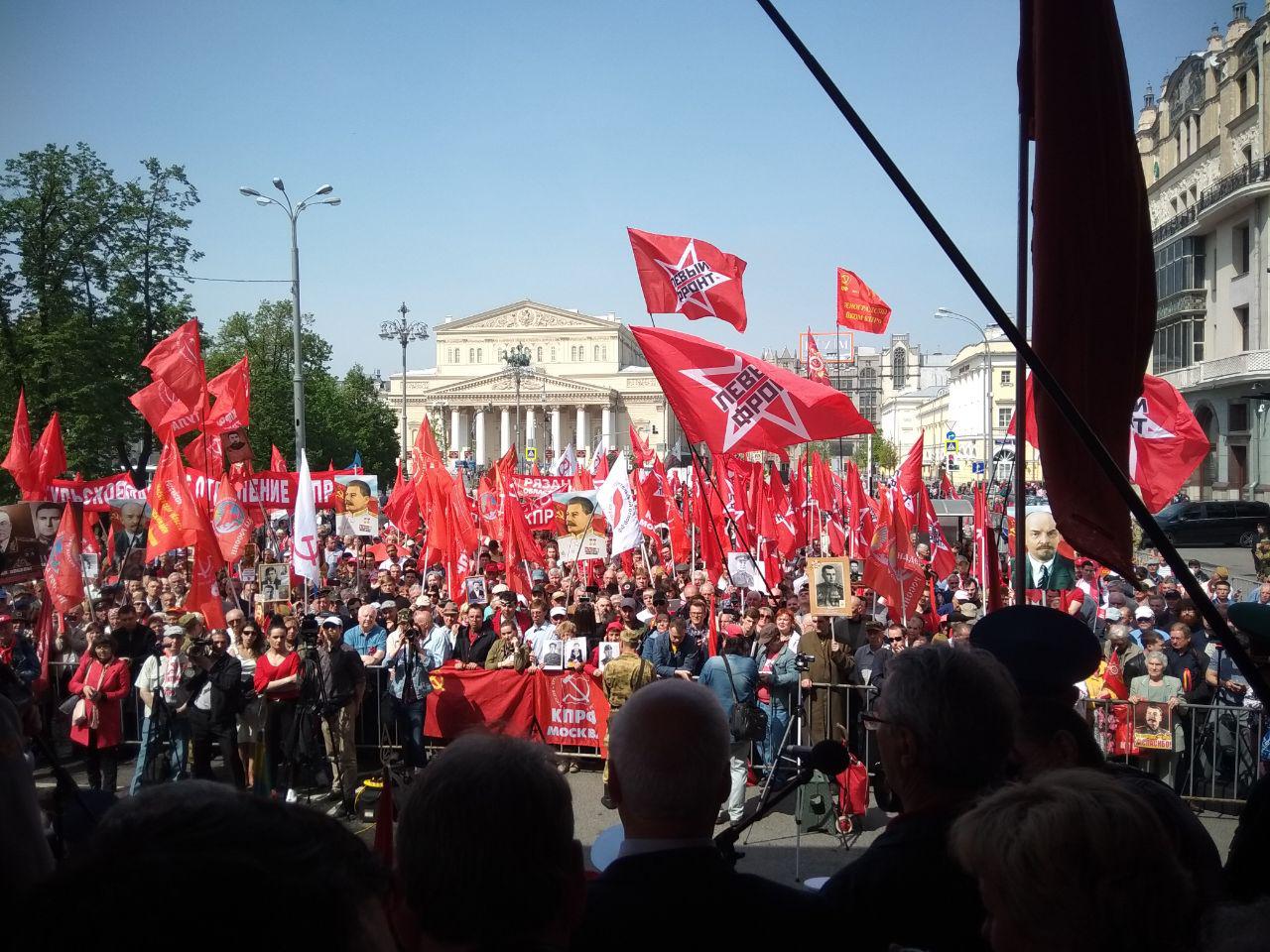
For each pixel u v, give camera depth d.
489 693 11.02
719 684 9.31
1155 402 9.22
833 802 8.68
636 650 10.91
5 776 2.47
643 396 128.25
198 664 10.07
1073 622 3.03
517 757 1.90
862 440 98.88
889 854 2.43
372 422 70.44
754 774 10.33
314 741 9.87
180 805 1.23
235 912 1.00
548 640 12.03
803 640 10.04
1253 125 42.09
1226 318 45.66
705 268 10.09
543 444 126.19
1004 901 1.76
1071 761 2.85
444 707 11.03
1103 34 3.47
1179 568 2.55
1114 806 1.77
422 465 16.94
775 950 2.19
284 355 60.56
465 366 134.00
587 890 2.27
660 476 22.48
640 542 17.75
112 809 1.38
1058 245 3.48
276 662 9.84
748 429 8.14
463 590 15.43
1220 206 43.31
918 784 2.52
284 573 14.17
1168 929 1.71
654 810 2.26
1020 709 2.84
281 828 1.21
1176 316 49.81
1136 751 9.35
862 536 17.89
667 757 2.27
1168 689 9.32
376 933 1.19
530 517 23.45
